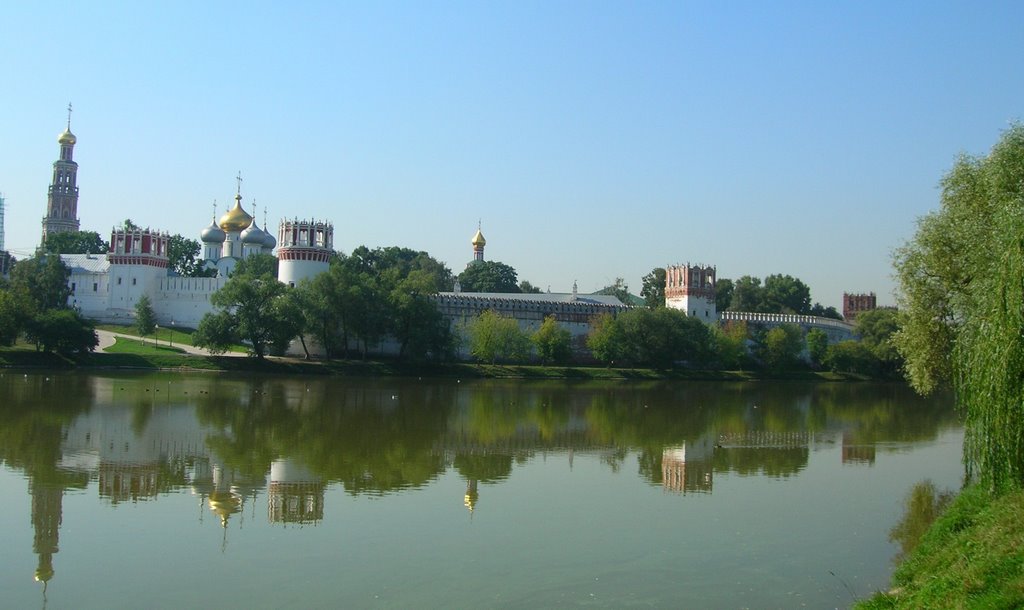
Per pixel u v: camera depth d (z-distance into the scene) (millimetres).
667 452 59000
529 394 104188
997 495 31188
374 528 36406
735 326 164000
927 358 50500
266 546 33562
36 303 132875
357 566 31328
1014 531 27703
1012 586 24000
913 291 50500
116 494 41531
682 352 147750
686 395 109938
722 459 56375
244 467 49125
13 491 41500
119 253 165125
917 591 27109
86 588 28719
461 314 161000
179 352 132500
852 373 160125
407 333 135875
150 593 28344
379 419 72875
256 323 125812
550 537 35594
